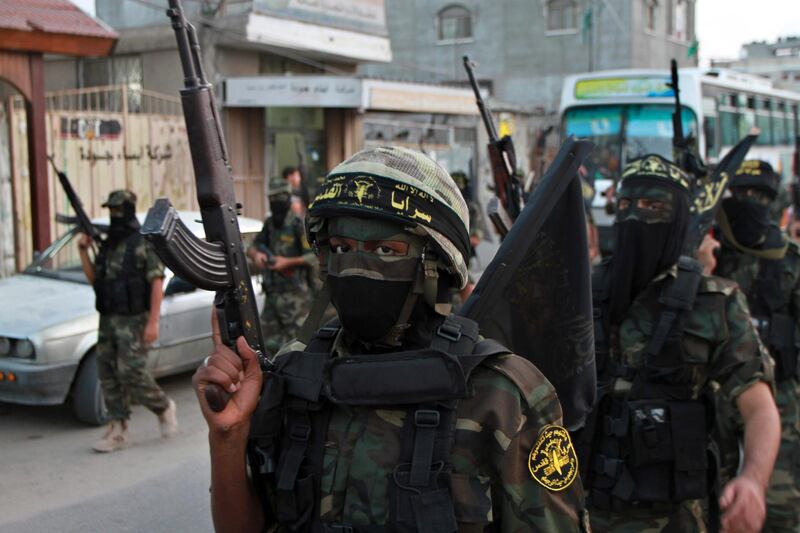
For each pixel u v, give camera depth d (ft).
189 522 16.29
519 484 5.27
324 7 56.29
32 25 33.96
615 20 93.04
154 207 4.90
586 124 45.01
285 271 23.89
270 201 24.09
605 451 9.14
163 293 21.84
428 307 5.67
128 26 51.96
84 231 20.38
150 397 20.49
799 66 134.10
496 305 6.63
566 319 6.75
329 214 5.49
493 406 5.27
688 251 11.24
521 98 97.40
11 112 35.55
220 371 5.40
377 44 61.41
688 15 105.50
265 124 51.57
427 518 5.08
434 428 5.24
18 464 19.35
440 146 63.00
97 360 20.63
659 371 9.11
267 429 5.65
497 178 9.92
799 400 13.47
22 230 36.19
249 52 53.47
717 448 9.45
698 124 43.32
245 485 5.60
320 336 5.99
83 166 38.99
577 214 6.68
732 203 13.99
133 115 41.29
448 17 98.84
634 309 9.46
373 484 5.29
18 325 21.48
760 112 53.93
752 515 8.16
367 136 57.06
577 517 5.43
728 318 9.10
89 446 20.66
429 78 99.86
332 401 5.44
